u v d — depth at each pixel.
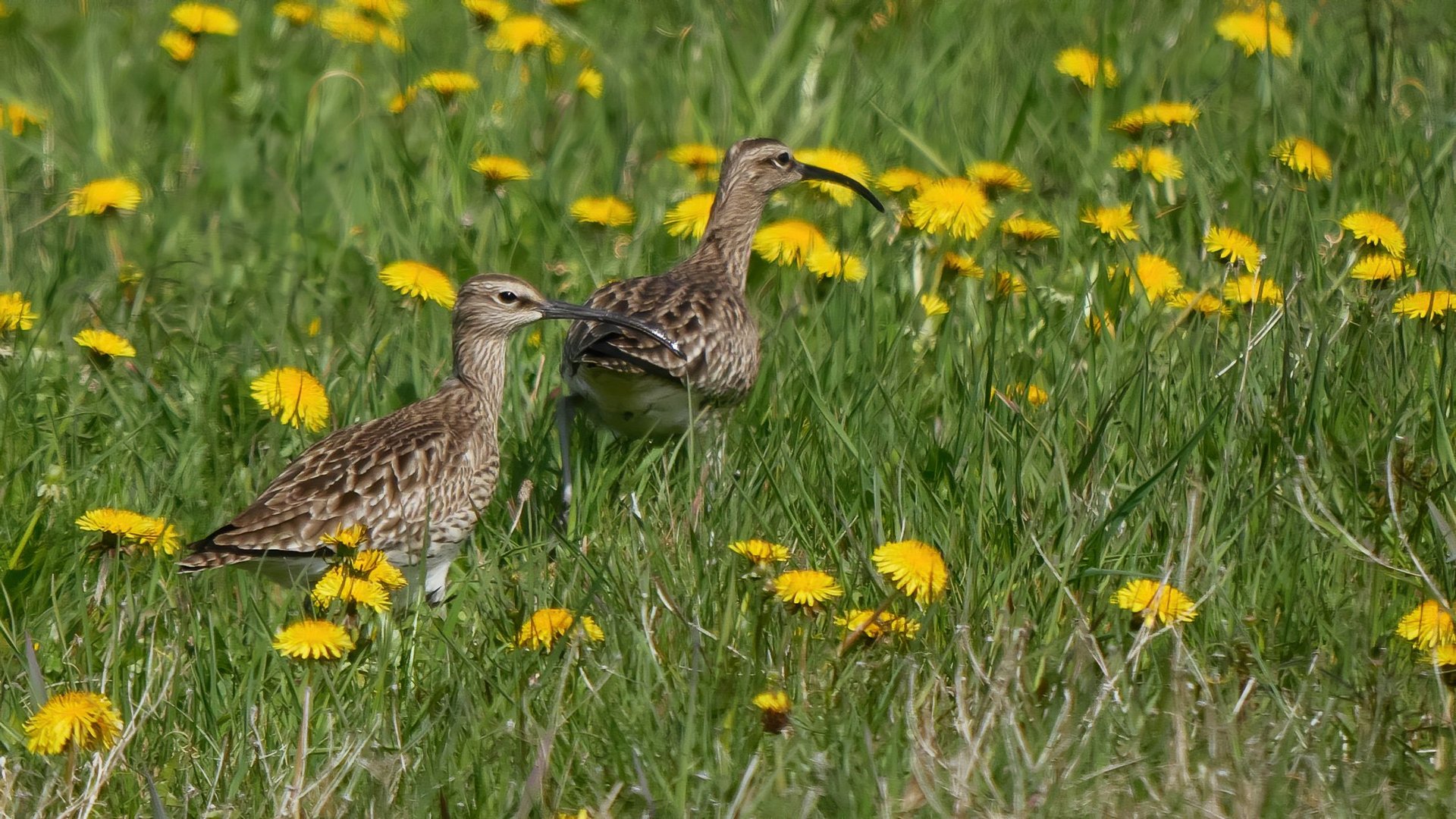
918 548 10.62
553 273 17.17
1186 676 10.12
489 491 13.06
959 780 9.02
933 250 16.80
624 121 20.36
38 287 16.34
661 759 9.47
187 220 18.41
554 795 9.31
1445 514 11.72
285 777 9.34
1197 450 12.70
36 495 12.21
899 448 12.91
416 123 20.97
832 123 20.61
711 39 22.70
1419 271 15.43
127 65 22.64
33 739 9.03
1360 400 13.15
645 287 14.92
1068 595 10.74
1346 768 9.30
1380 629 10.84
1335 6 23.94
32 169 19.50
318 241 17.91
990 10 24.45
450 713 9.85
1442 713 9.84
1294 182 17.84
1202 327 14.60
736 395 14.65
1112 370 13.98
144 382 14.18
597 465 13.51
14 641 10.58
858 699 10.11
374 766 9.28
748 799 9.01
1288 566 11.35
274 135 20.92
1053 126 20.52
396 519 12.26
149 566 11.49
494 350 13.61
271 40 23.42
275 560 11.84
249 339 15.21
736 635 10.82
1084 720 9.61
